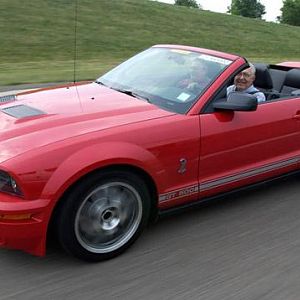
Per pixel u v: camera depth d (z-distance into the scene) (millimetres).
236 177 4160
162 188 3611
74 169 3055
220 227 4086
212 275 3340
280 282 3287
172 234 3912
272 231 4066
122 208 3441
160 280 3246
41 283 3145
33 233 3057
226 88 4035
